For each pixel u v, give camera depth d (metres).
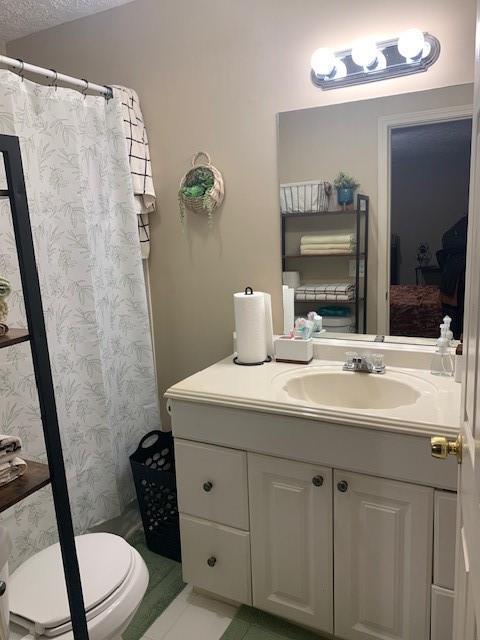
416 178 1.64
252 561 1.58
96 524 1.95
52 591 1.19
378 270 1.74
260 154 1.89
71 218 1.78
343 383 1.70
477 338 0.72
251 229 1.96
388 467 1.30
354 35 1.66
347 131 1.72
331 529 1.43
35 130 1.68
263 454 1.49
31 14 2.08
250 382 1.62
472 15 1.49
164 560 1.96
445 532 1.26
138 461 2.03
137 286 2.05
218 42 1.89
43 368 0.95
